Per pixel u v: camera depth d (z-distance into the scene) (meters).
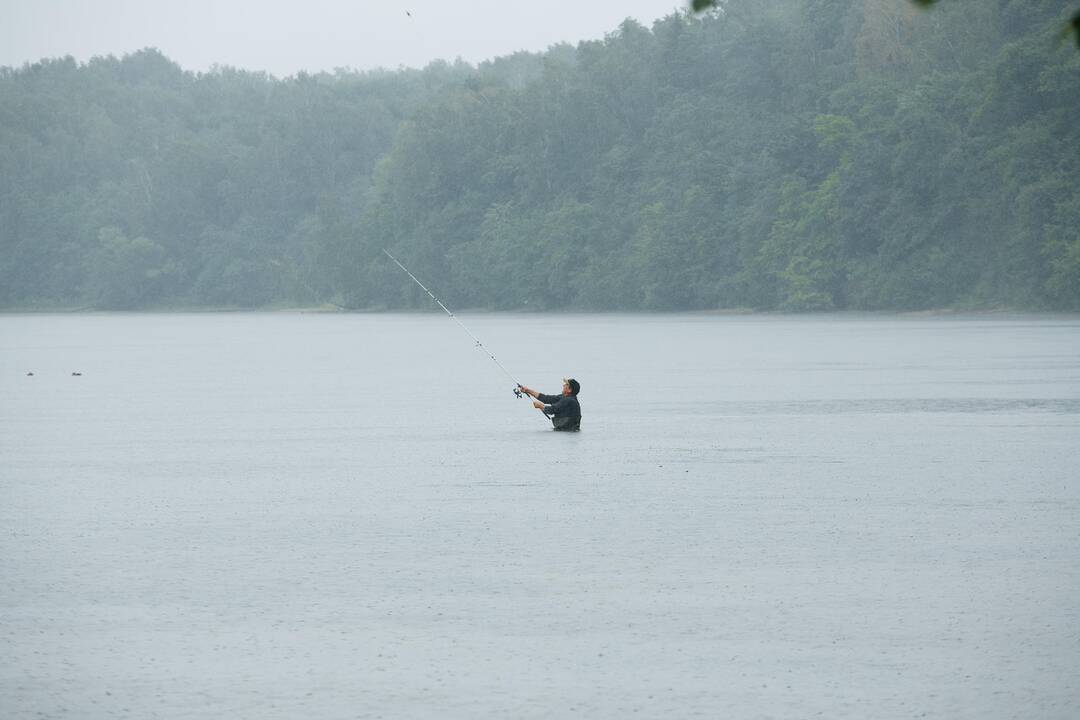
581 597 28.48
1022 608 27.03
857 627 25.83
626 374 107.00
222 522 38.28
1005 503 39.56
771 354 135.75
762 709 21.28
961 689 22.09
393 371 119.56
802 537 34.69
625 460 51.22
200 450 57.03
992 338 162.75
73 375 120.81
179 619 27.12
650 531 35.81
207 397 90.06
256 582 30.31
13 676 23.42
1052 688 22.08
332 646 25.06
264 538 35.66
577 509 39.62
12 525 38.06
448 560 32.38
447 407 78.25
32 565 32.41
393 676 23.23
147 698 22.17
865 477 45.50
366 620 26.86
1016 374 97.44
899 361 118.06
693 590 28.94
